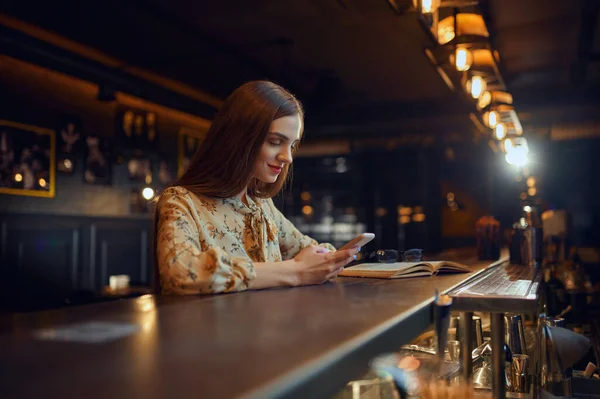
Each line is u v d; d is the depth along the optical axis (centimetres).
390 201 1177
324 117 823
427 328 98
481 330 171
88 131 600
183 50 561
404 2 262
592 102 701
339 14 447
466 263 256
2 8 449
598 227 1048
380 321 78
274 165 152
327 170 1333
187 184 150
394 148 858
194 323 78
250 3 450
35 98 538
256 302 102
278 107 148
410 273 161
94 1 437
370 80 691
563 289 331
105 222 609
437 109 775
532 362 168
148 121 671
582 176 1045
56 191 555
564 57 609
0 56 504
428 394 88
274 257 166
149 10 457
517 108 727
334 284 139
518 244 278
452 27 297
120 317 85
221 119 149
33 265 524
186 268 122
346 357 60
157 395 44
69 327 76
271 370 51
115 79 521
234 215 155
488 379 144
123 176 643
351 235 1367
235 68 626
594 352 227
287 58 601
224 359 56
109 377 50
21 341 66
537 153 827
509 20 499
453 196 1046
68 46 541
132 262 650
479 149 967
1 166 497
